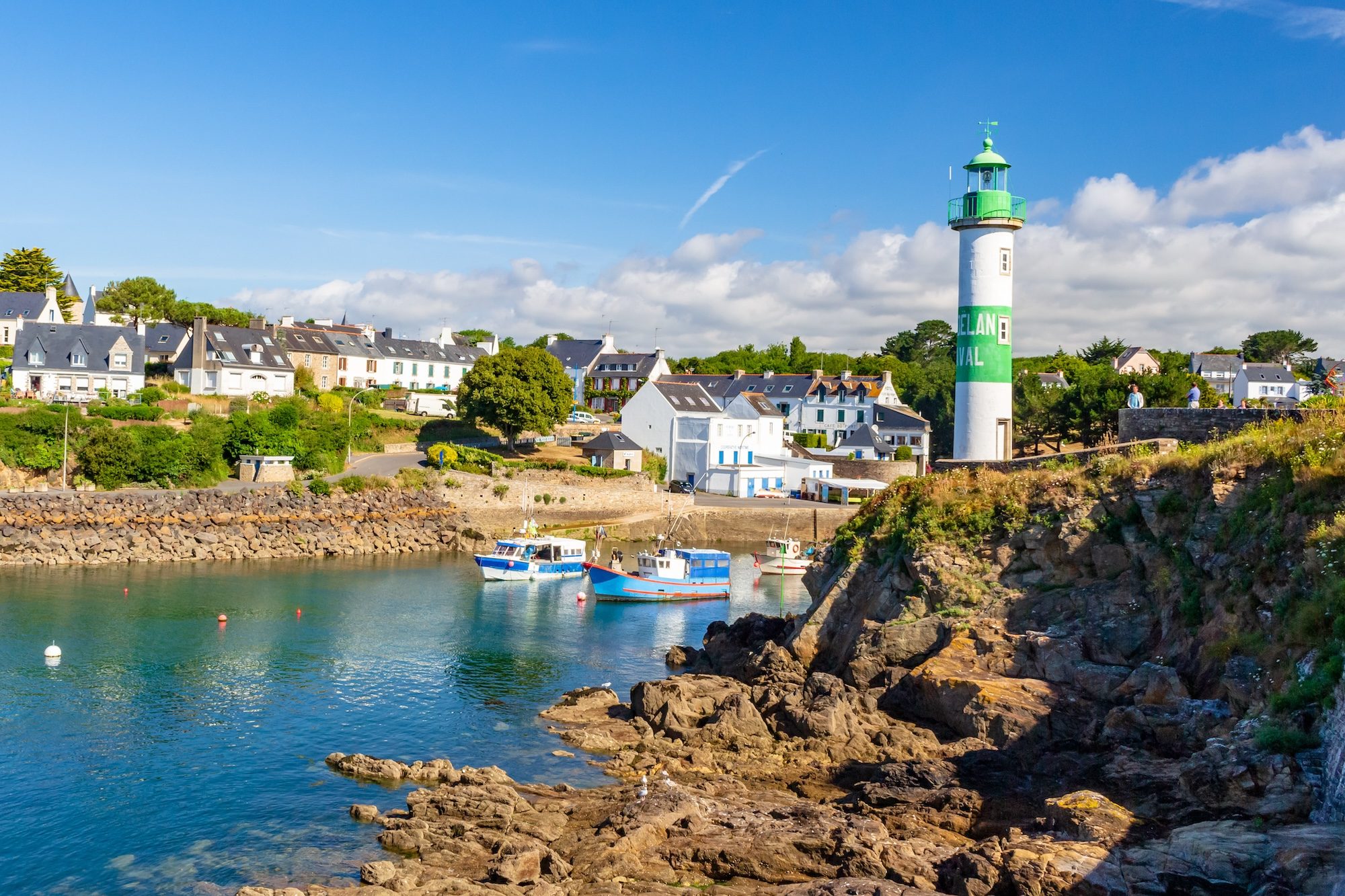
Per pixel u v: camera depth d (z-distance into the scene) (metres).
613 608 71.62
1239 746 28.23
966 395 59.00
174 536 82.25
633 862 28.41
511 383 114.75
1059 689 36.06
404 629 60.09
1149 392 93.81
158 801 33.97
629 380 165.50
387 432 116.19
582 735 40.59
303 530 88.38
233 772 36.56
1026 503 43.88
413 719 43.19
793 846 28.41
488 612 67.31
